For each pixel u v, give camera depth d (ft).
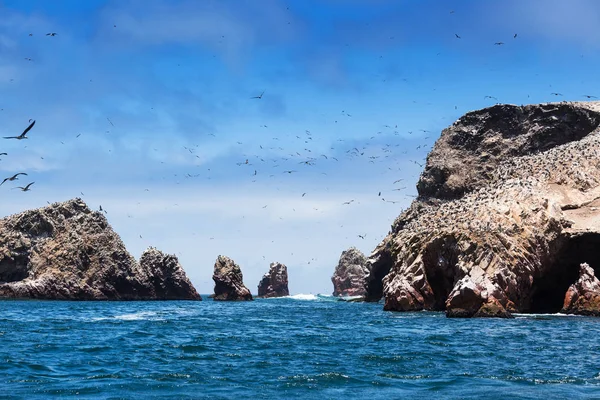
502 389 113.19
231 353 156.87
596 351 157.58
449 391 111.75
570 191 329.93
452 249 295.28
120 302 507.71
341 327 227.61
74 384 117.50
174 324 247.70
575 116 474.90
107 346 170.91
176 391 112.16
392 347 165.89
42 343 177.06
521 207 313.53
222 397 107.76
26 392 110.93
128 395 109.09
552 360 143.74
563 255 308.19
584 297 276.00
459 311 265.54
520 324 229.66
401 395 109.09
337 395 109.19
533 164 365.81
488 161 499.51
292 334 202.59
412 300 307.99
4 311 339.16
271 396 108.68
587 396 107.76
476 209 320.29
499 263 278.46
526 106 501.97
